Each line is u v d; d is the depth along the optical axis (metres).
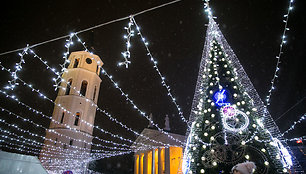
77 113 34.75
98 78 39.00
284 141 9.02
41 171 7.62
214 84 10.20
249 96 9.59
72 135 32.16
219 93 9.77
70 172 28.81
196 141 9.27
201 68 11.02
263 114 9.19
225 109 9.21
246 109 9.30
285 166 8.16
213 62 10.65
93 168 42.28
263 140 8.52
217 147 8.65
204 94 10.22
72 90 35.16
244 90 9.77
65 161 29.48
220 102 9.63
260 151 8.34
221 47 10.86
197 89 10.67
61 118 33.72
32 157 7.61
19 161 7.26
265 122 9.09
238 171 4.80
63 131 32.03
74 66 38.56
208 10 8.91
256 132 8.70
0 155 6.88
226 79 10.19
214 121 9.33
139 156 28.97
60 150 30.02
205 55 11.20
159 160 22.64
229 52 10.80
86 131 34.06
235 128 8.84
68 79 36.88
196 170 8.66
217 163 8.52
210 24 11.29
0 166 6.77
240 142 8.52
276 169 8.05
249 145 8.55
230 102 9.58
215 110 9.62
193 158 8.95
